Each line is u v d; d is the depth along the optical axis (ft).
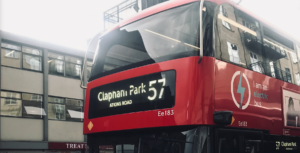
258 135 15.65
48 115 81.15
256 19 18.65
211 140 13.01
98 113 16.92
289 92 19.69
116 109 15.93
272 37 19.83
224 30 15.28
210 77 13.50
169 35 15.28
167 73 14.20
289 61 20.98
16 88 75.82
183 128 13.51
